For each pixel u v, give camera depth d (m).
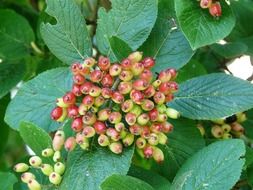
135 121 0.33
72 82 0.37
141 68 0.33
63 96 0.34
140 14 0.37
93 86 0.33
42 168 0.35
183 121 0.37
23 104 0.37
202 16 0.36
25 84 0.38
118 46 0.34
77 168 0.34
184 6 0.35
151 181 0.35
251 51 0.46
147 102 0.33
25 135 0.35
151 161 0.39
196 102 0.36
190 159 0.34
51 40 0.37
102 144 0.33
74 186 0.33
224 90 0.36
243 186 0.41
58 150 0.35
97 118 0.33
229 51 0.44
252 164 0.40
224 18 0.36
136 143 0.34
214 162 0.33
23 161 0.42
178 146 0.37
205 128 0.42
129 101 0.33
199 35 0.35
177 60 0.38
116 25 0.37
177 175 0.34
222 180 0.33
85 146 0.34
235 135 0.43
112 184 0.32
